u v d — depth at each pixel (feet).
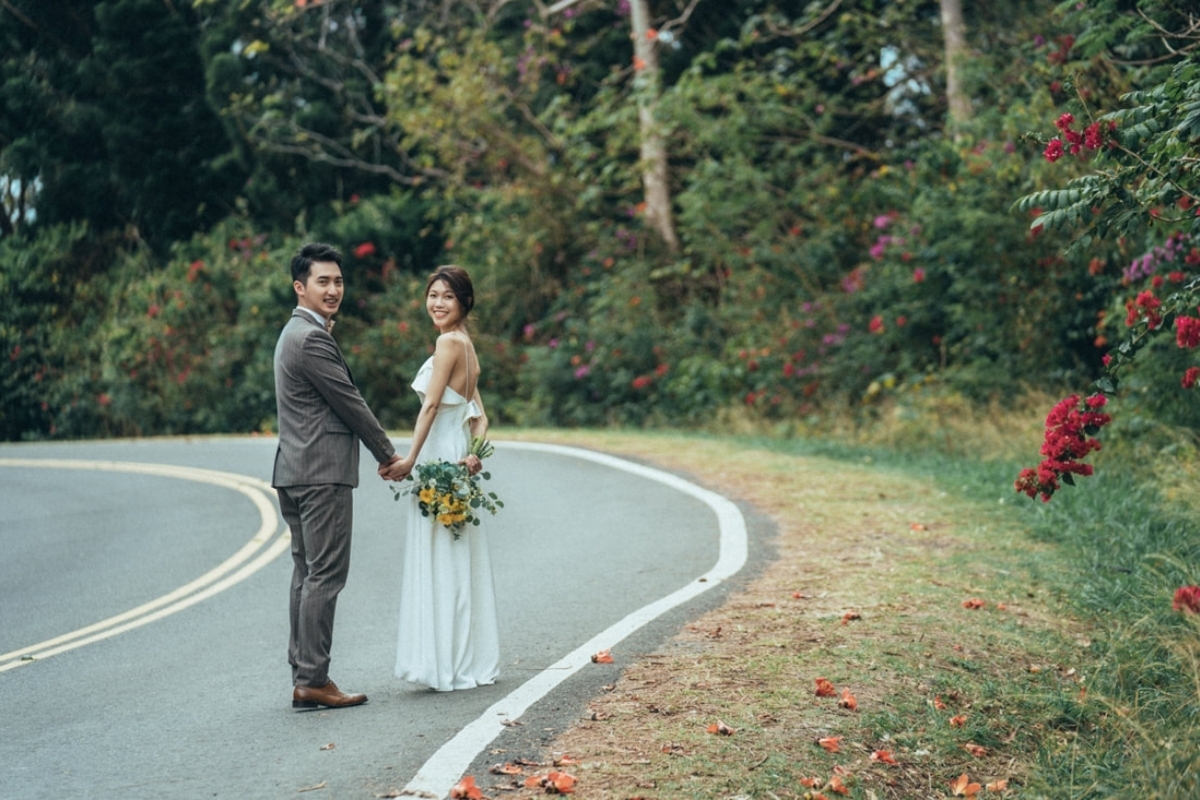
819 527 29.81
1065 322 45.57
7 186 93.09
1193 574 22.48
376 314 74.95
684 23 72.79
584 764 14.33
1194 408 34.19
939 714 16.74
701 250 63.87
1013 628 20.66
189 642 22.15
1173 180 18.40
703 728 15.47
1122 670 18.79
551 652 19.69
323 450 17.46
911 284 51.42
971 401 46.65
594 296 69.15
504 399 69.36
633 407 61.87
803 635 19.76
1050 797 14.71
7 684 19.79
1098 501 30.32
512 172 75.00
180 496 42.96
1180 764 15.07
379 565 28.91
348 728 16.30
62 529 37.24
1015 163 44.68
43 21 90.63
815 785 14.08
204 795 14.01
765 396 55.72
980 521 30.04
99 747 16.08
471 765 14.38
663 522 31.78
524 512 34.86
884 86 70.59
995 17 56.18
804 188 63.05
